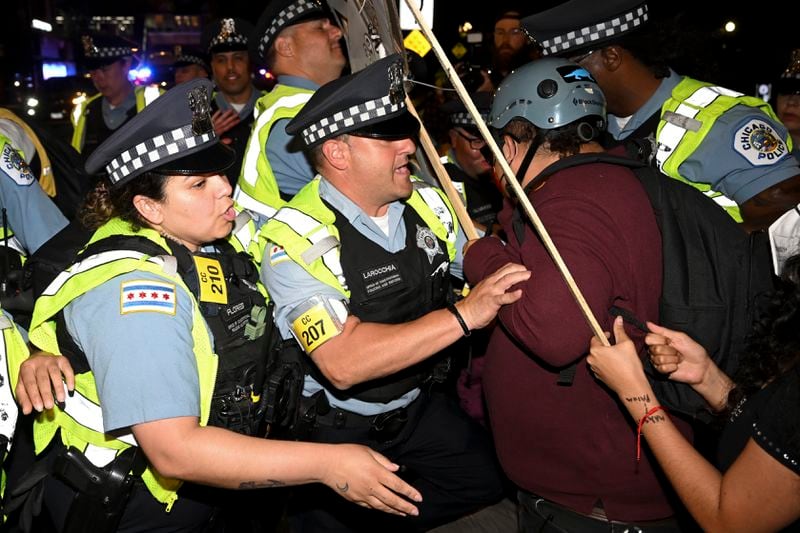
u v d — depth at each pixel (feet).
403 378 8.25
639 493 6.89
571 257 6.31
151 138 6.61
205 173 6.70
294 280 7.39
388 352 6.99
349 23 8.61
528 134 6.94
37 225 9.66
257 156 10.25
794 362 5.28
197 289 6.89
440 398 9.78
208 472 6.27
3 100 27.68
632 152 7.23
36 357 6.95
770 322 5.44
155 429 6.24
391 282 7.79
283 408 7.65
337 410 8.38
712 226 6.72
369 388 8.15
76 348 6.85
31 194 9.64
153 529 7.36
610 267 6.40
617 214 6.50
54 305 6.63
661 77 9.30
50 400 6.67
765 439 5.19
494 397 7.29
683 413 6.81
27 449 9.11
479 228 9.78
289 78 10.91
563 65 7.02
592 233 6.39
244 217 8.17
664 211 6.68
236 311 7.05
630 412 6.14
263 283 7.68
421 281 8.05
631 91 9.27
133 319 6.33
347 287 7.63
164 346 6.34
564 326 6.26
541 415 6.93
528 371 6.96
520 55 14.49
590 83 6.97
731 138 8.60
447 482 9.70
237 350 7.00
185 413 6.30
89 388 6.93
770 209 8.48
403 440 8.98
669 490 6.95
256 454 6.32
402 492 6.53
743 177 8.56
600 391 6.72
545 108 6.82
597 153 6.81
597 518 7.04
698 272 6.60
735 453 5.67
